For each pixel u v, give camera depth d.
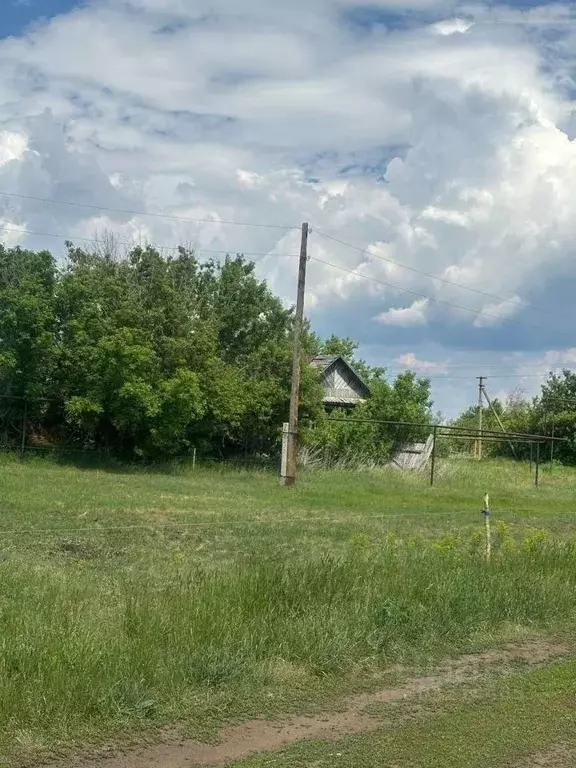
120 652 7.06
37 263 31.83
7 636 7.18
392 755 5.93
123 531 16.03
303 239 30.55
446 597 9.93
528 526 21.67
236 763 5.73
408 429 38.81
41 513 17.67
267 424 35.97
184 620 7.96
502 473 41.34
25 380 31.22
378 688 7.54
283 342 37.66
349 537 16.98
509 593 10.55
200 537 16.09
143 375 31.45
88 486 23.39
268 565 10.26
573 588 11.47
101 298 32.25
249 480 29.98
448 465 38.16
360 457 37.06
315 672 7.72
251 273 42.09
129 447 33.47
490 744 6.18
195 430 34.12
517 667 8.36
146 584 9.66
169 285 35.19
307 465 35.25
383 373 51.38
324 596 9.35
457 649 8.91
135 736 6.12
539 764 5.84
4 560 12.18
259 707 6.85
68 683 6.44
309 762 5.78
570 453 56.62
